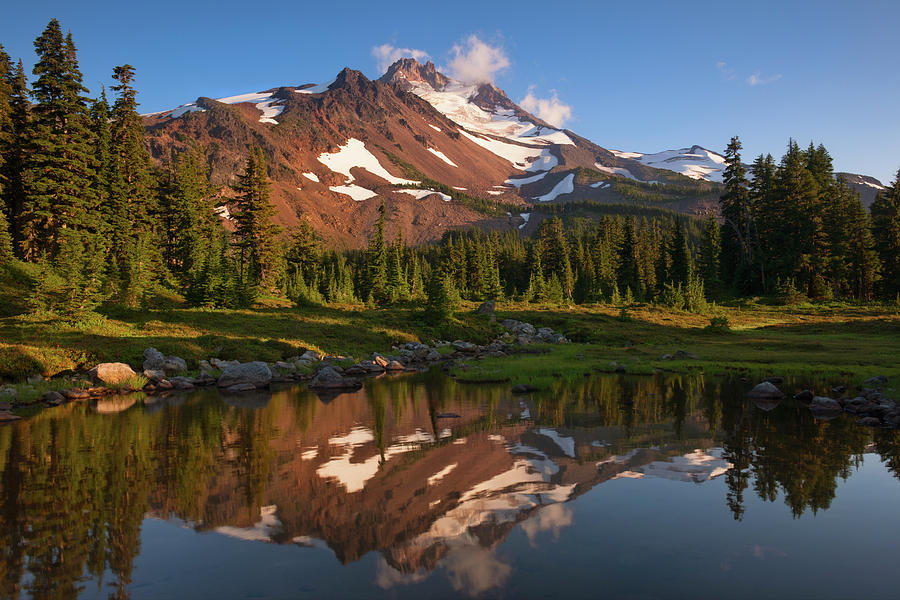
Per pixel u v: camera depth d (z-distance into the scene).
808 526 7.71
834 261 74.62
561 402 20.14
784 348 39.50
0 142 49.06
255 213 63.34
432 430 15.36
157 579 6.30
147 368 29.45
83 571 6.59
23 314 33.81
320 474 10.93
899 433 14.15
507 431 14.95
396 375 32.47
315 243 98.44
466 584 5.96
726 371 29.39
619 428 15.12
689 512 8.32
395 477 10.59
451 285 76.06
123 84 55.94
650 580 6.00
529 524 7.91
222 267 52.00
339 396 23.58
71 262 34.12
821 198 81.19
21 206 50.56
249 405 21.17
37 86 48.47
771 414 17.22
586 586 5.84
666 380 26.56
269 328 42.56
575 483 9.97
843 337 46.66
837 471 10.54
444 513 8.48
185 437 14.92
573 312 71.19
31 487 10.27
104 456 12.75
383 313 59.22
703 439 13.59
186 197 61.09
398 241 100.56
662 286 93.94
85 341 30.58
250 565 6.68
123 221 51.91
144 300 42.75
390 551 7.03
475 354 45.16
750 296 80.50
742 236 88.38
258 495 9.62
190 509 8.92
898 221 75.62
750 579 6.01
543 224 124.31
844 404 18.25
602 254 109.62
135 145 56.09
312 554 7.02
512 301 88.00
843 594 5.65
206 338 36.00
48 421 17.77
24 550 7.29
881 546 6.96
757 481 9.92
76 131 49.69
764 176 88.44
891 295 75.19
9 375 24.58
